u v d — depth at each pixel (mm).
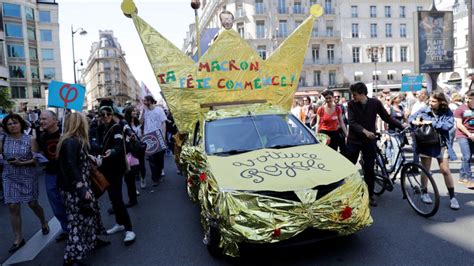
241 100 7836
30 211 7012
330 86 51844
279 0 50594
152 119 8930
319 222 3693
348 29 52594
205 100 7996
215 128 5402
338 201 3809
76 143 4156
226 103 7164
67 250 4180
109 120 5340
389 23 53688
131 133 5645
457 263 3742
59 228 5844
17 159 5020
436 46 15219
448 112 5535
